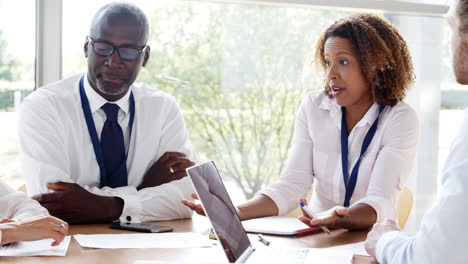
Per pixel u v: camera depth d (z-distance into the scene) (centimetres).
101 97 274
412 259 167
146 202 251
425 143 411
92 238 209
